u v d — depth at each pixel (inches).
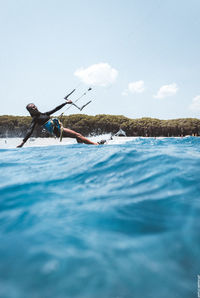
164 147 143.2
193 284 29.1
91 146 160.6
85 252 35.2
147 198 57.1
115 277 30.0
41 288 28.0
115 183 69.7
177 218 46.2
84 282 29.1
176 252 35.4
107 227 43.4
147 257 34.1
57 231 41.8
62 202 55.9
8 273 30.5
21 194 61.5
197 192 58.5
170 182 66.5
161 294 27.5
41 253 34.9
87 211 50.5
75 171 83.7
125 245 37.3
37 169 88.7
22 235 40.4
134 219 46.4
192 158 91.0
